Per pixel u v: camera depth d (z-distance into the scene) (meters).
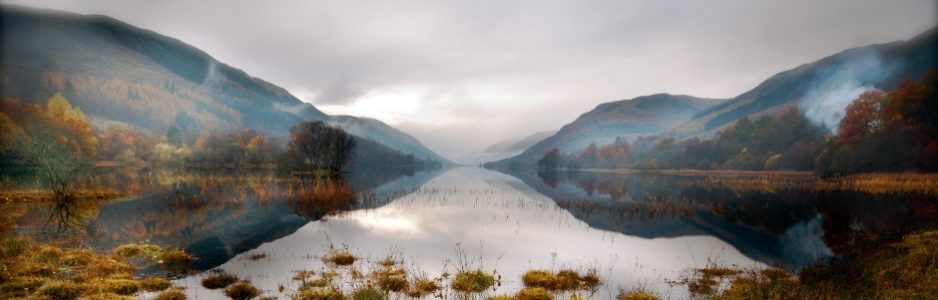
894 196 44.94
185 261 16.55
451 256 18.05
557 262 17.30
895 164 74.56
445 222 27.56
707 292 13.59
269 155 150.00
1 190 35.69
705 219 30.88
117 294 12.02
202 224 25.38
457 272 15.34
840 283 13.27
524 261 17.38
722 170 156.62
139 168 104.00
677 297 13.13
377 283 13.80
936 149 71.62
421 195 48.50
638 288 13.98
